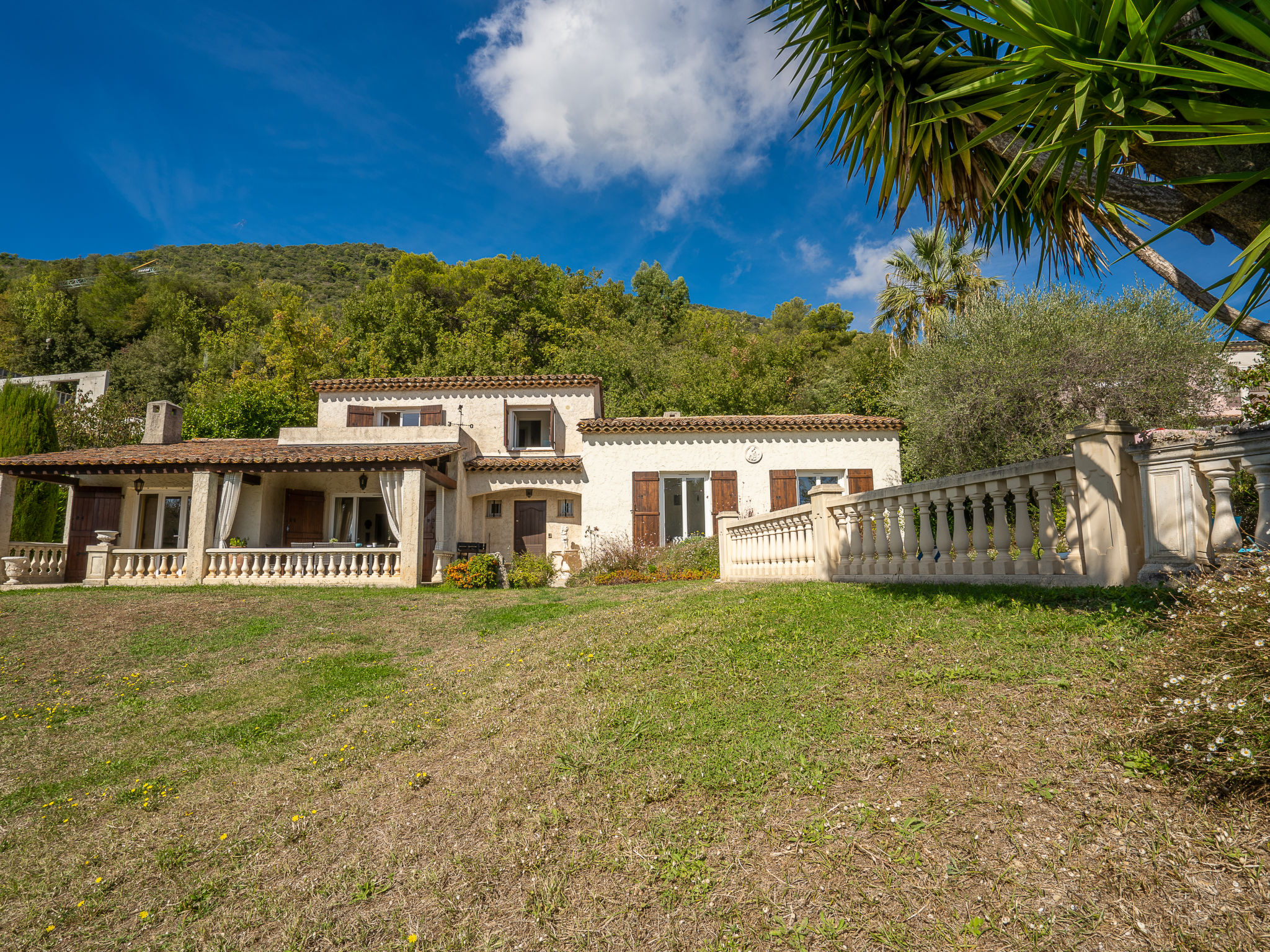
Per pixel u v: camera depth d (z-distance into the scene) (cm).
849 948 225
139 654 847
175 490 1719
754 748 352
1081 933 206
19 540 1780
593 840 312
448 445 1709
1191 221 363
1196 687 257
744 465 1823
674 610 704
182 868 363
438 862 325
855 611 546
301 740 536
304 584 1465
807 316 4859
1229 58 329
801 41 504
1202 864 217
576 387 2030
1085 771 271
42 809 455
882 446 1825
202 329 4731
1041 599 471
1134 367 1276
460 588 1483
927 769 300
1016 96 358
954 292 2305
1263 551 342
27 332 4397
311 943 283
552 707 479
